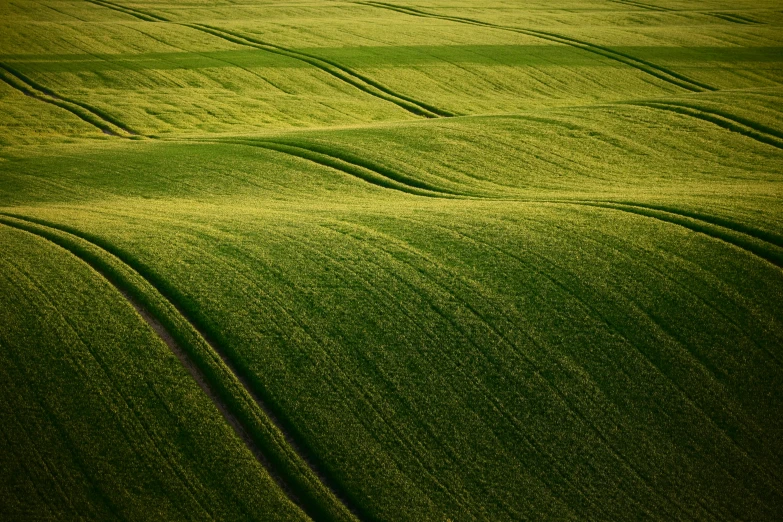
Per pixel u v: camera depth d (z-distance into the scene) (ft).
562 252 80.59
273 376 61.52
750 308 71.51
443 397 60.44
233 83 191.93
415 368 63.31
